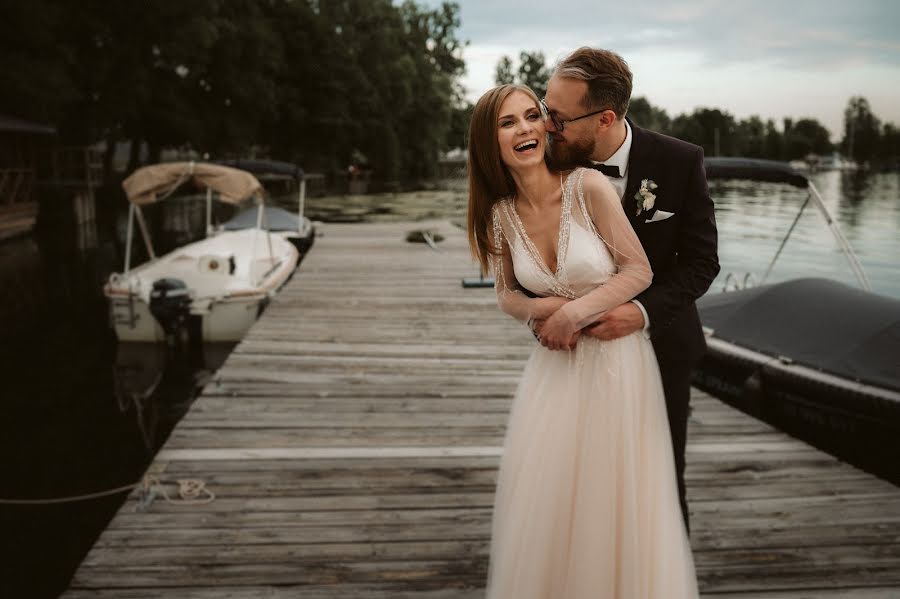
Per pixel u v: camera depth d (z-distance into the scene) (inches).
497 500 71.8
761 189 1454.2
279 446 145.7
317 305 299.9
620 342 67.5
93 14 902.4
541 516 65.9
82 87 927.0
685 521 80.7
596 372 66.4
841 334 174.6
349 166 1931.6
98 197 1038.4
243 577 96.7
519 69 3073.3
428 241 512.4
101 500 174.9
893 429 150.7
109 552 102.8
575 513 66.0
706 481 127.7
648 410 68.0
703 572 97.2
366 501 120.4
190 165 316.2
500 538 69.1
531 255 67.0
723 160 230.2
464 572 98.3
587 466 65.7
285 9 1498.5
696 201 72.2
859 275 229.8
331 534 108.8
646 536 65.5
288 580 96.1
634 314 65.8
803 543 105.2
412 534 109.0
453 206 1013.8
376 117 1786.4
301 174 509.0
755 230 738.8
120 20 925.8
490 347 233.1
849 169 3681.1
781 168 227.9
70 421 230.1
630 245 64.8
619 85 64.8
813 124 4133.9
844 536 107.3
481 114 64.8
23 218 721.0
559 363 68.5
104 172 1106.7
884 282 475.8
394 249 486.3
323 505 118.7
